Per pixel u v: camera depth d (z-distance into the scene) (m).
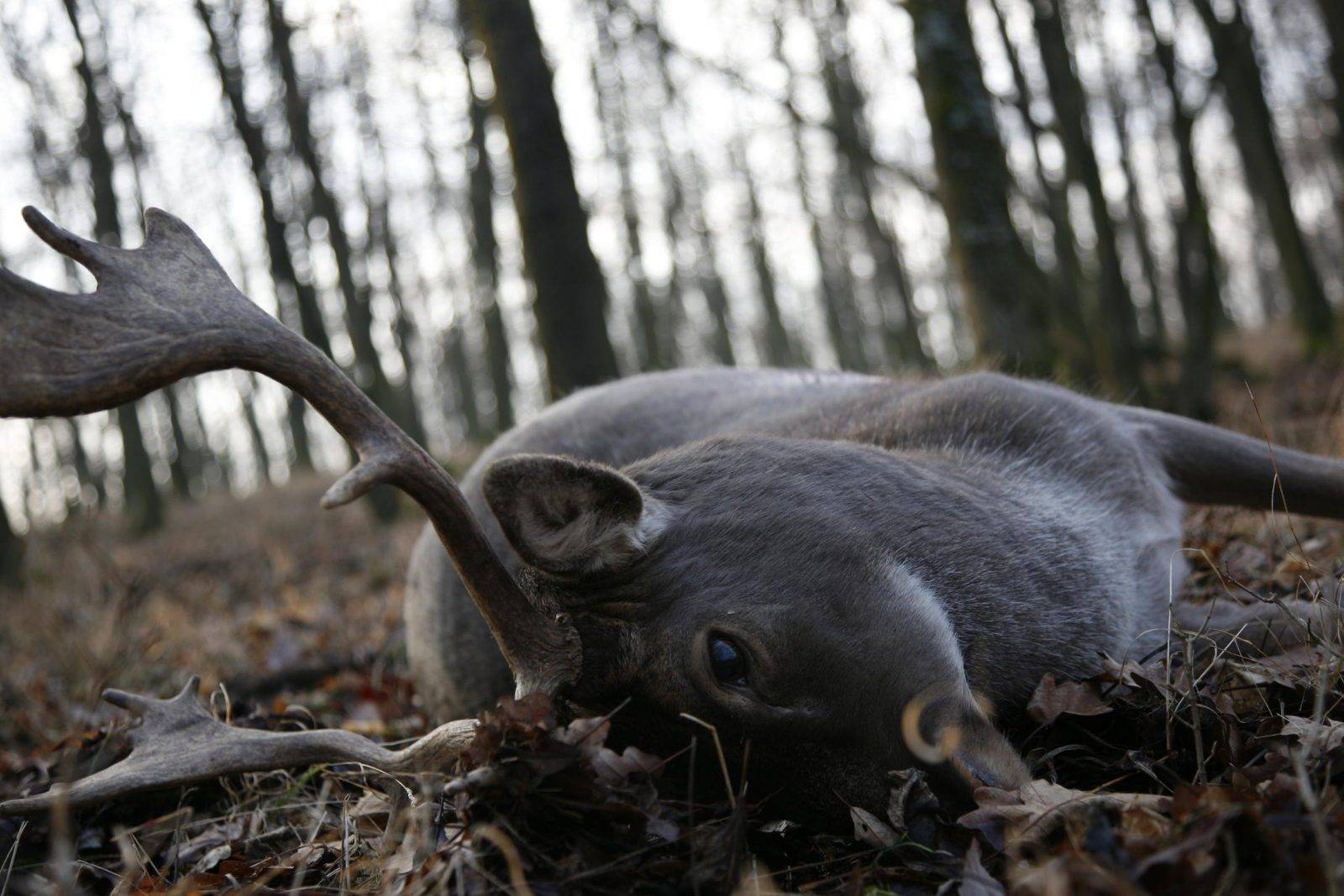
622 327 11.27
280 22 5.48
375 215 8.09
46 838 0.95
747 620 0.71
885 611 0.73
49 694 1.78
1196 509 1.49
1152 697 0.81
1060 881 0.55
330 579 3.13
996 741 0.70
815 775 0.71
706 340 12.97
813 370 1.42
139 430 6.71
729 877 0.65
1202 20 3.87
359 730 1.31
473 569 0.72
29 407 0.63
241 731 0.84
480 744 0.67
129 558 4.77
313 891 0.74
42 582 3.30
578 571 0.74
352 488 0.66
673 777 0.75
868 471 0.83
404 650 1.72
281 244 5.24
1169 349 4.94
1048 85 4.50
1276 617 0.94
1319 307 5.16
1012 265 2.59
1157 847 0.58
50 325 0.65
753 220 10.02
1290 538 1.29
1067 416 1.03
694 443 0.85
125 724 1.10
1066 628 0.86
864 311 12.90
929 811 0.68
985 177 2.62
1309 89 8.55
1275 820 0.56
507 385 7.42
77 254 0.68
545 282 2.70
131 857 0.76
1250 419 1.87
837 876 0.68
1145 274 7.51
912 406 1.04
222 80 5.23
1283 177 5.28
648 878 0.65
